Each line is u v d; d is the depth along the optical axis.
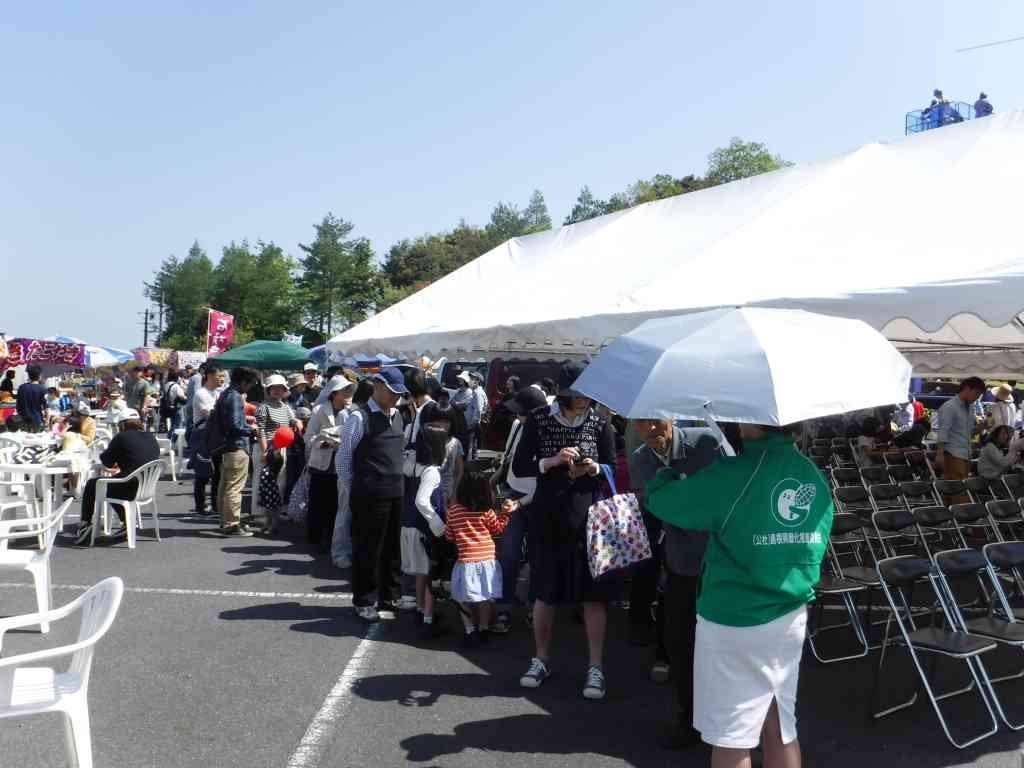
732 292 6.13
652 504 3.04
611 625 6.23
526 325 7.43
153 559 8.03
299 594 6.83
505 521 5.56
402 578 6.71
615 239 9.25
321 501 8.70
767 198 8.02
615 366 3.17
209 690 4.68
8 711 3.20
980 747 4.14
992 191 6.17
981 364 12.26
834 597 7.05
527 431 5.05
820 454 10.48
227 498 9.27
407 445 6.06
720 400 2.71
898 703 4.74
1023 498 7.89
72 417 11.93
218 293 108.81
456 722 4.32
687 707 4.01
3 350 22.23
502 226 119.50
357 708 4.48
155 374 32.72
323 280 99.44
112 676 4.87
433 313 9.67
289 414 10.00
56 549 8.43
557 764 3.86
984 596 6.57
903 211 6.46
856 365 2.91
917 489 8.02
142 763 3.77
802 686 5.00
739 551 2.89
